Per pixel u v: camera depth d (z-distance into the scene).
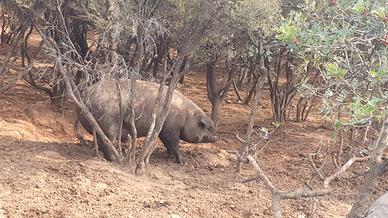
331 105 4.97
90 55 8.99
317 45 4.41
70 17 8.01
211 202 6.62
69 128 9.23
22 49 11.08
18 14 7.90
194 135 8.46
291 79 10.38
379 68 3.89
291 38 4.24
